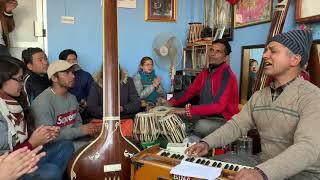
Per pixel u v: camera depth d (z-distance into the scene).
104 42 2.04
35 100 2.51
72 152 2.40
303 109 1.55
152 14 4.45
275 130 1.70
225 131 1.91
